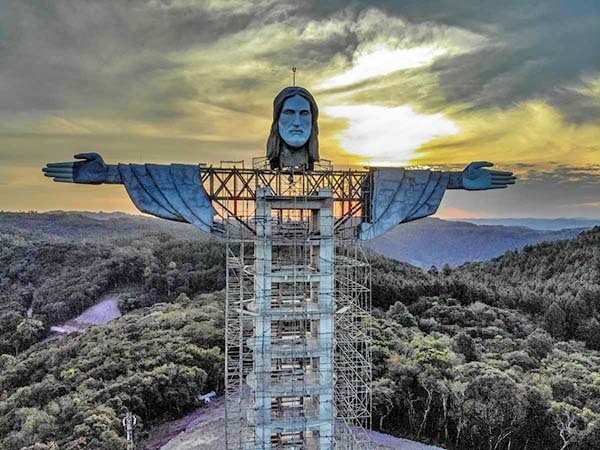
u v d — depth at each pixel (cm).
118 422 5469
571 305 10106
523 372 6956
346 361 4706
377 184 4303
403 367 6519
